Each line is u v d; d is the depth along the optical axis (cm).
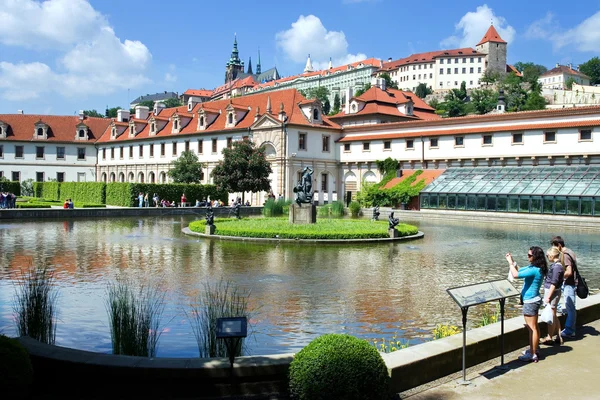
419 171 6931
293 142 7319
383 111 8906
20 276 1952
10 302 1560
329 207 6166
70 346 1185
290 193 7294
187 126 8819
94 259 2402
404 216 5981
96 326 1337
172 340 1217
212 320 1063
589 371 970
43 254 2533
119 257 2467
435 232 4034
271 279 1964
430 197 6319
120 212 5353
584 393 862
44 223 4356
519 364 1011
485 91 17412
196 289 1769
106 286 1803
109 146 10231
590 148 5747
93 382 838
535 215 5366
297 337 1267
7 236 3306
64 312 1461
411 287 1858
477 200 5878
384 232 3312
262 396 833
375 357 766
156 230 3853
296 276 2033
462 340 1010
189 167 7725
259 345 1203
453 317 1466
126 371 824
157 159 9169
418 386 895
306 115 7669
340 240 3097
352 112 9244
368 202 7050
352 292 1762
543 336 1180
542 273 1041
